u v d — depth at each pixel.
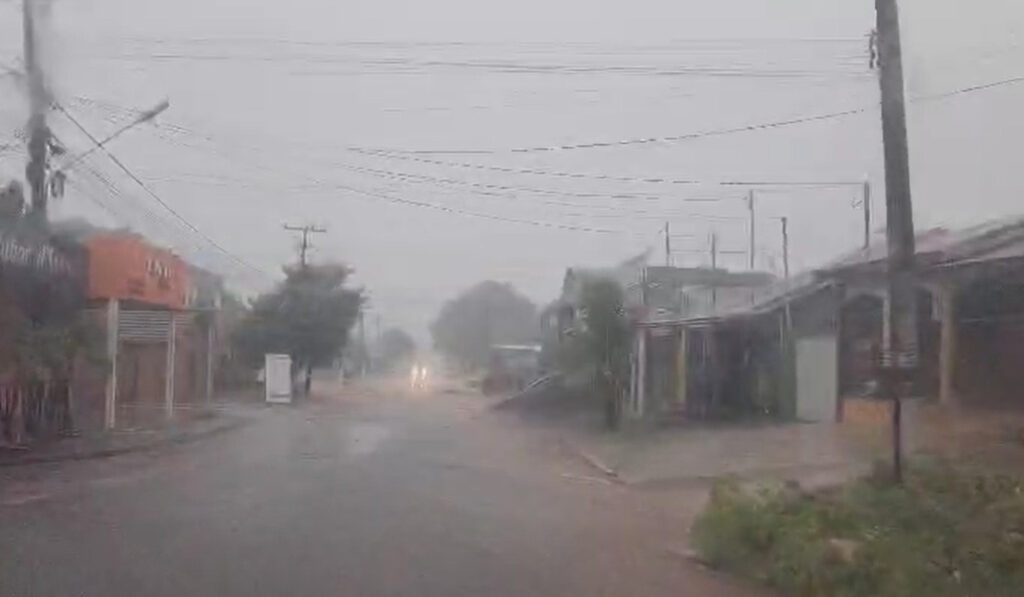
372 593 9.41
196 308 43.16
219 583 9.68
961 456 14.70
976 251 19.72
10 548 11.36
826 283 24.80
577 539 12.71
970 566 8.93
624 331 31.66
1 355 23.17
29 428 24.31
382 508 14.99
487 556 11.40
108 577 9.84
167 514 14.11
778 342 28.61
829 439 21.73
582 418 35.03
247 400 51.34
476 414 41.62
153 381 40.28
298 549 11.53
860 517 11.06
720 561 11.06
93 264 29.66
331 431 32.03
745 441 23.42
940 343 20.64
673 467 20.47
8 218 23.52
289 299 60.06
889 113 15.10
